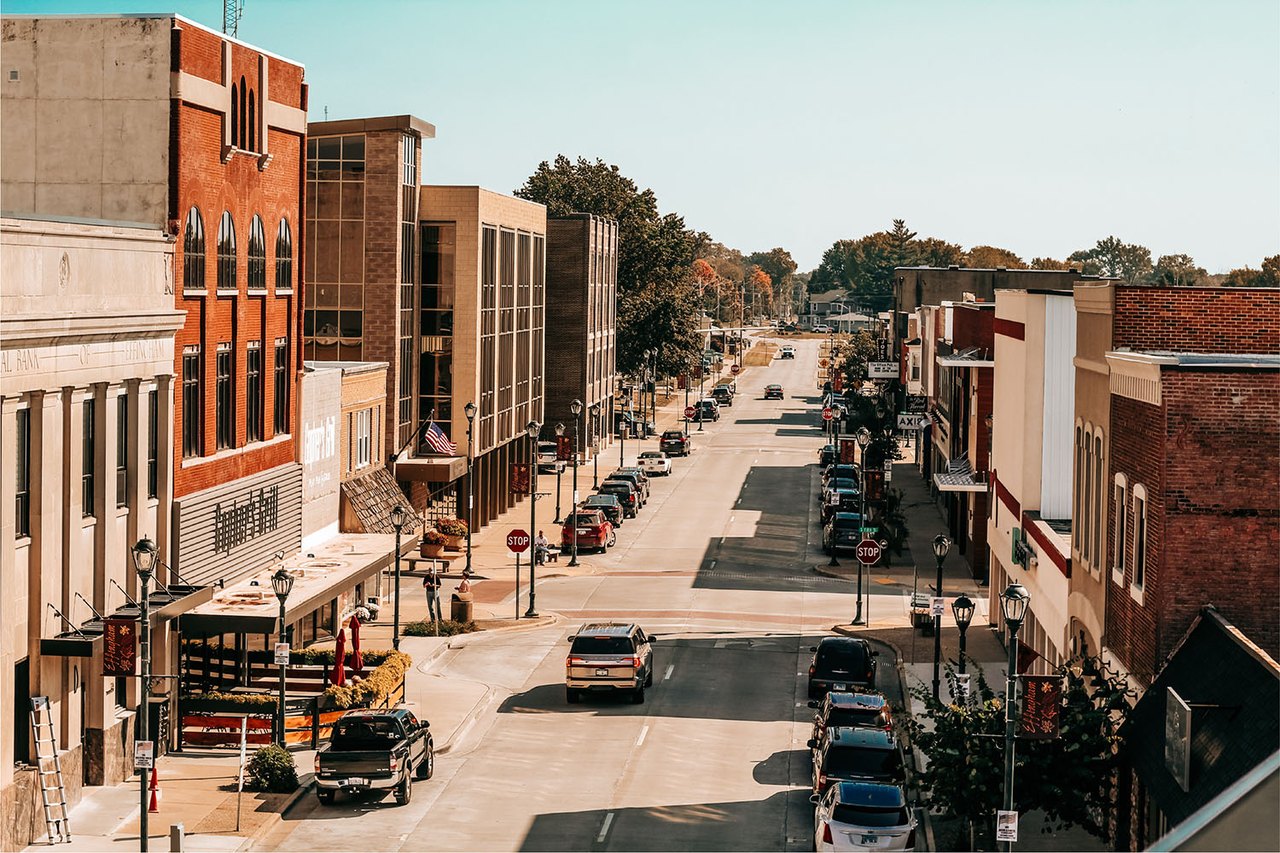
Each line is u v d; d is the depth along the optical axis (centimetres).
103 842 2462
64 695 2700
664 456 9394
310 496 4478
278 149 3981
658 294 13325
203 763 3061
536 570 5819
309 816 2702
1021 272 11756
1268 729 1853
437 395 6656
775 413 14512
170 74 3250
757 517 7488
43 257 2561
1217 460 2372
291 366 4162
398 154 6022
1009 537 4284
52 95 3278
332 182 6038
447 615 4869
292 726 3222
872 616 4962
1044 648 3681
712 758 3184
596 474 9044
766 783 2981
